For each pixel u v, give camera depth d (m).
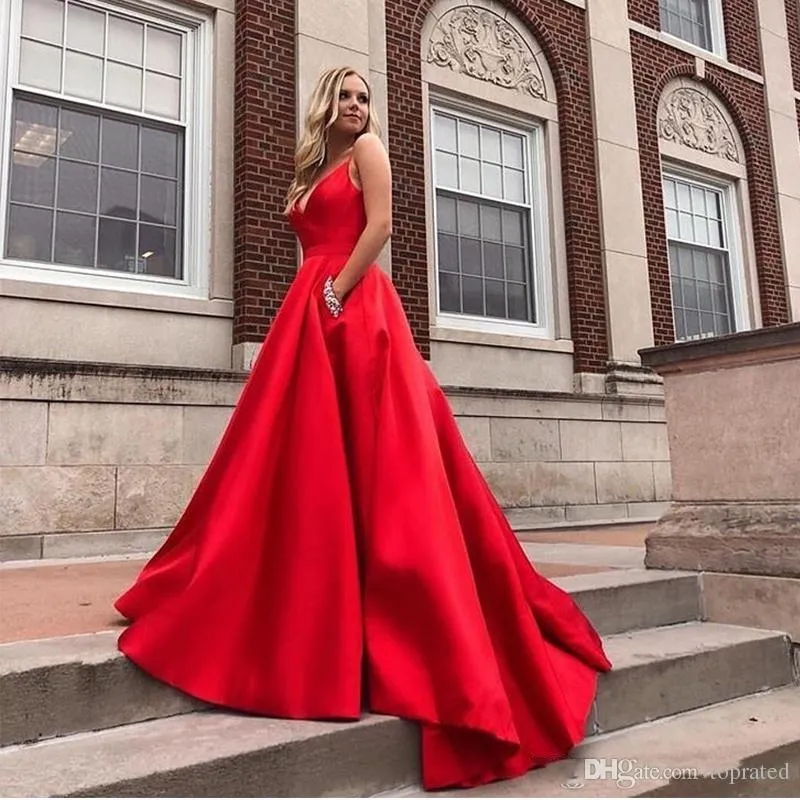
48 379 4.82
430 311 7.18
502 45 8.09
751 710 2.98
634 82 9.12
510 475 7.04
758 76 10.56
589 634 2.76
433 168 7.49
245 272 5.94
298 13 6.49
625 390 8.07
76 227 5.55
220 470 2.46
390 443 2.31
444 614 2.08
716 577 3.67
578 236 8.25
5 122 5.31
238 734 1.98
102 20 5.85
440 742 2.09
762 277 10.07
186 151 6.10
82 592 3.26
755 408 3.72
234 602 2.19
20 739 1.93
